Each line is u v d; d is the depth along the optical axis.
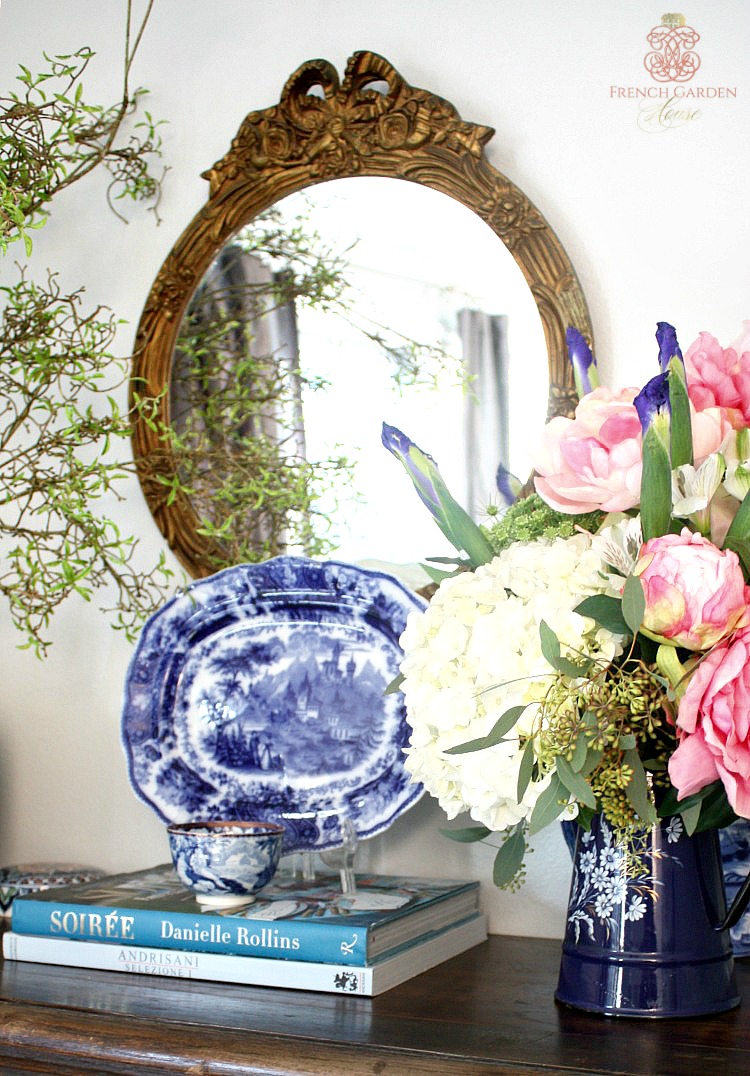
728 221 1.14
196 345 1.32
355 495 1.24
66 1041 0.86
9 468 1.42
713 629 0.73
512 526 0.98
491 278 1.19
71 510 1.21
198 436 1.31
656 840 0.87
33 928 1.03
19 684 1.41
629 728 0.77
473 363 1.20
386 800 1.11
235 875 0.98
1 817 1.41
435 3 1.26
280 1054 0.80
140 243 1.38
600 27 1.20
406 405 1.22
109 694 1.36
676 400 0.81
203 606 1.20
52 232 1.42
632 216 1.17
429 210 1.22
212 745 1.18
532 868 1.16
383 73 1.24
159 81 1.39
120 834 1.35
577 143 1.20
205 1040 0.83
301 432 1.27
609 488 0.84
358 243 1.25
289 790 1.15
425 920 1.02
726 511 0.83
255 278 1.30
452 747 0.80
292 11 1.33
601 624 0.77
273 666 1.18
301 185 1.28
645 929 0.86
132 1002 0.90
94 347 1.28
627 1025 0.84
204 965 0.97
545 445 0.88
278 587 1.18
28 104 1.25
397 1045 0.80
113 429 1.23
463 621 0.86
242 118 1.34
